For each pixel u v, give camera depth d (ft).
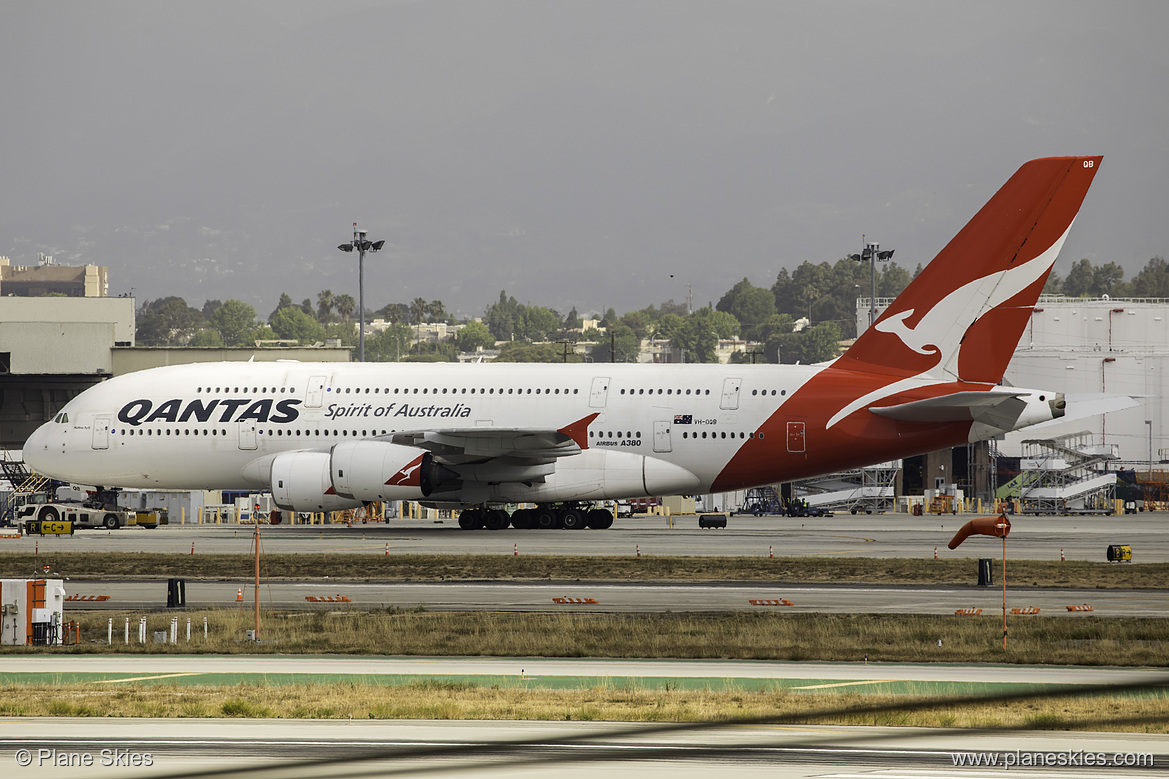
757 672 294.87
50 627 344.90
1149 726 234.17
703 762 207.51
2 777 197.77
